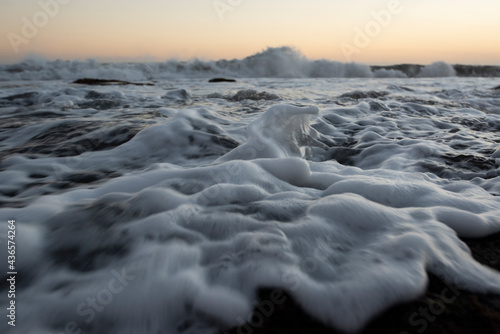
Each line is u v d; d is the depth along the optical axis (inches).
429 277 42.8
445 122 173.0
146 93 331.3
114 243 51.9
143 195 67.2
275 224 55.3
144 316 38.7
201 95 317.4
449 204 64.7
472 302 39.3
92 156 115.0
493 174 92.0
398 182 72.6
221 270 44.5
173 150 119.4
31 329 37.3
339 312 37.9
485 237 54.8
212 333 36.6
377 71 962.1
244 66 909.8
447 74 1007.6
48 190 84.8
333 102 255.3
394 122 173.5
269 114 116.7
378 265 43.8
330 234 51.8
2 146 126.9
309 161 107.1
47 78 658.8
